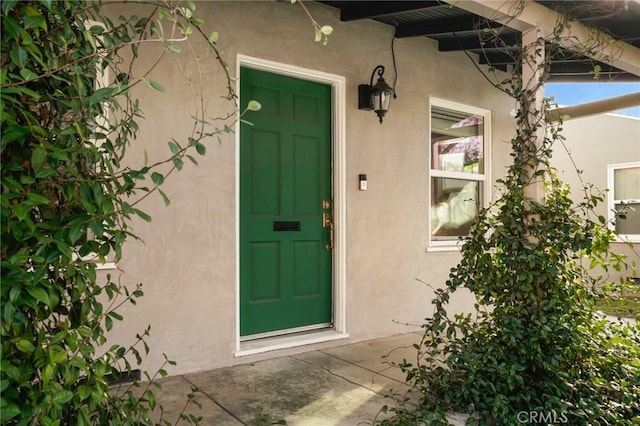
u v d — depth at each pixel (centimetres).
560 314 272
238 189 347
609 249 309
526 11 308
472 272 287
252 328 366
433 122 497
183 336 318
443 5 361
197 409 254
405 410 246
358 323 416
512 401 254
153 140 308
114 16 288
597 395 262
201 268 327
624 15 340
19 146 114
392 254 444
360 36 419
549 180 325
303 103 395
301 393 280
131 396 148
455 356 263
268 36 362
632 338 317
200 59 327
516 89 313
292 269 389
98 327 133
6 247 108
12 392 103
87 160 126
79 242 138
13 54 104
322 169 406
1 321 100
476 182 538
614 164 898
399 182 450
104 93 121
